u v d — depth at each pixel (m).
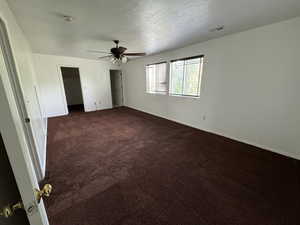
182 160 2.32
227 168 2.10
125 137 3.28
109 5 1.66
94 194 1.63
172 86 4.43
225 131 3.25
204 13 1.89
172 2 1.61
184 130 3.73
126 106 7.08
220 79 3.11
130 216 1.36
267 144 2.60
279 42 2.22
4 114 0.46
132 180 1.86
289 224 1.28
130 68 6.14
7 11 1.51
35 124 2.05
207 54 3.25
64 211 1.41
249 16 1.98
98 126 4.09
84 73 5.71
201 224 1.28
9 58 1.40
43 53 4.59
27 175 0.53
